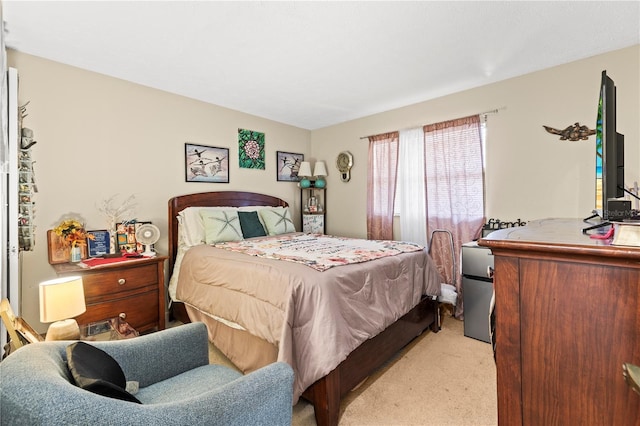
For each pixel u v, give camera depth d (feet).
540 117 9.16
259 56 8.15
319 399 5.27
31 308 7.93
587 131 8.41
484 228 9.81
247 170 13.17
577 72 8.53
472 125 10.36
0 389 2.31
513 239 2.81
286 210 13.08
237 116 12.80
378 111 13.00
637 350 2.13
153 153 10.33
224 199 12.10
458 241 10.75
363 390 6.31
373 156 13.19
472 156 10.38
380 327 6.36
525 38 7.34
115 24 6.66
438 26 6.82
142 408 2.52
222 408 2.83
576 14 6.39
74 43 7.46
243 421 2.98
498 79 9.77
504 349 2.72
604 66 8.13
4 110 5.85
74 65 8.65
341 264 6.45
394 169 12.53
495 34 7.16
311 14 6.37
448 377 6.76
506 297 2.70
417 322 8.23
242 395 3.02
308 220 14.61
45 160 8.19
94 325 6.40
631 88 7.75
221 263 7.57
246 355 6.49
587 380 2.33
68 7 6.03
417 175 11.88
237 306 6.69
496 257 2.77
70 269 7.34
